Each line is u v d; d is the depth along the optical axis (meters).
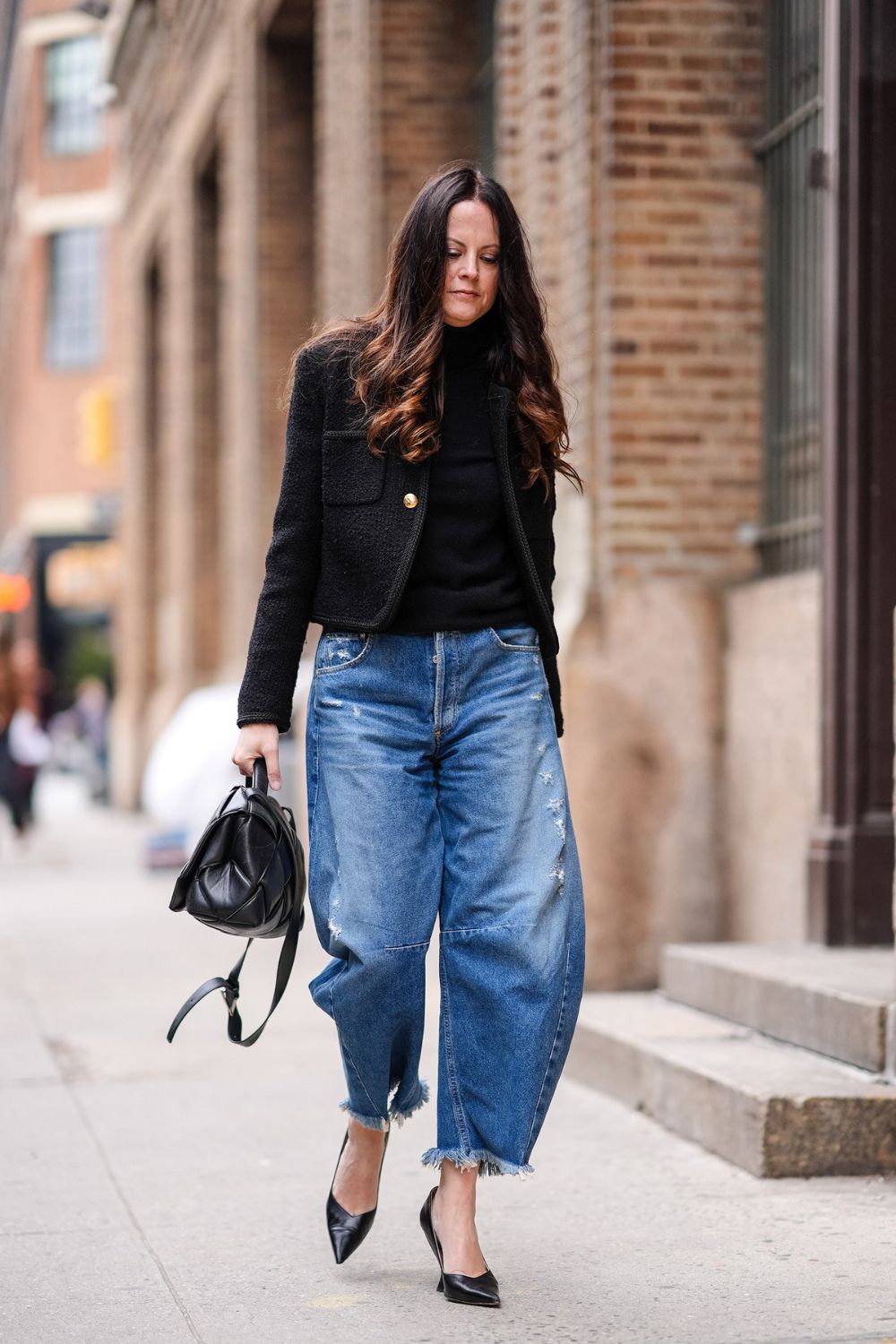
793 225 6.86
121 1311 3.51
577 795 6.93
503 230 3.50
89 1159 4.84
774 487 7.05
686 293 7.09
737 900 6.93
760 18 7.09
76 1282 3.71
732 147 7.10
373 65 10.07
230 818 3.40
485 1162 3.50
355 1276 3.73
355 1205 3.72
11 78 42.16
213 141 16.09
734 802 6.98
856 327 5.87
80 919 11.21
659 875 6.98
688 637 7.05
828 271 5.96
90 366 36.81
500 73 8.05
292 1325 3.39
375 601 3.45
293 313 13.43
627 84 7.05
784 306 6.96
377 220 10.05
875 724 5.95
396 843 3.45
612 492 7.05
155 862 14.39
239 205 13.92
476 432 3.50
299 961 9.31
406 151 10.09
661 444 7.08
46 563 37.56
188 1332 3.36
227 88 14.55
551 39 7.46
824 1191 4.41
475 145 10.12
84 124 36.66
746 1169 4.60
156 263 21.34
